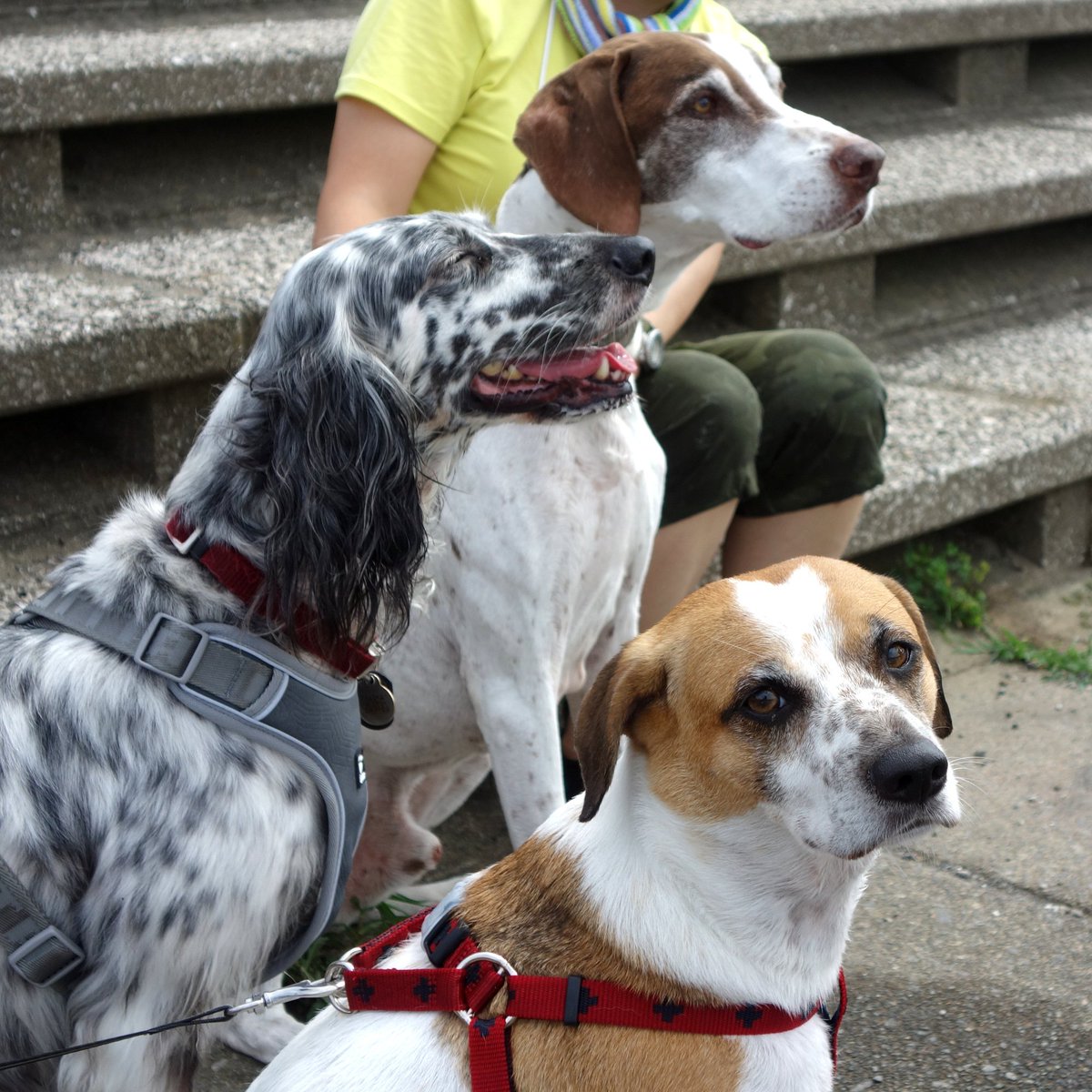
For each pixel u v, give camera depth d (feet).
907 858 11.21
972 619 14.97
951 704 13.53
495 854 11.62
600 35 10.85
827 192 9.37
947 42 20.56
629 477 9.59
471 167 11.09
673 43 9.70
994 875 10.92
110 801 7.00
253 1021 9.02
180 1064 7.29
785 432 11.82
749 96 9.62
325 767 7.41
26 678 7.18
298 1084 6.19
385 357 7.89
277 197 16.46
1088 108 22.65
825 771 6.07
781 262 16.72
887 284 18.93
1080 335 18.75
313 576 7.29
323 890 7.55
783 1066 6.34
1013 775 12.27
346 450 7.43
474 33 10.79
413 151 10.82
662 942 6.31
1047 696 13.62
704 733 6.41
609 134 9.57
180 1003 7.18
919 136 20.42
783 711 6.27
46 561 11.65
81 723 7.07
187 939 7.05
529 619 9.34
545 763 9.58
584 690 10.44
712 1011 6.26
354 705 7.81
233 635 7.27
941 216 17.78
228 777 7.13
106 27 17.24
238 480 7.45
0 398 11.48
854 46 19.44
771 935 6.40
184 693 7.13
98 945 6.99
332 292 7.79
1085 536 16.61
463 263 8.09
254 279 13.38
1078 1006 9.34
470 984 6.37
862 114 20.63
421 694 10.01
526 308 8.14
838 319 17.78
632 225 9.64
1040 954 9.93
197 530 7.44
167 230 15.30
